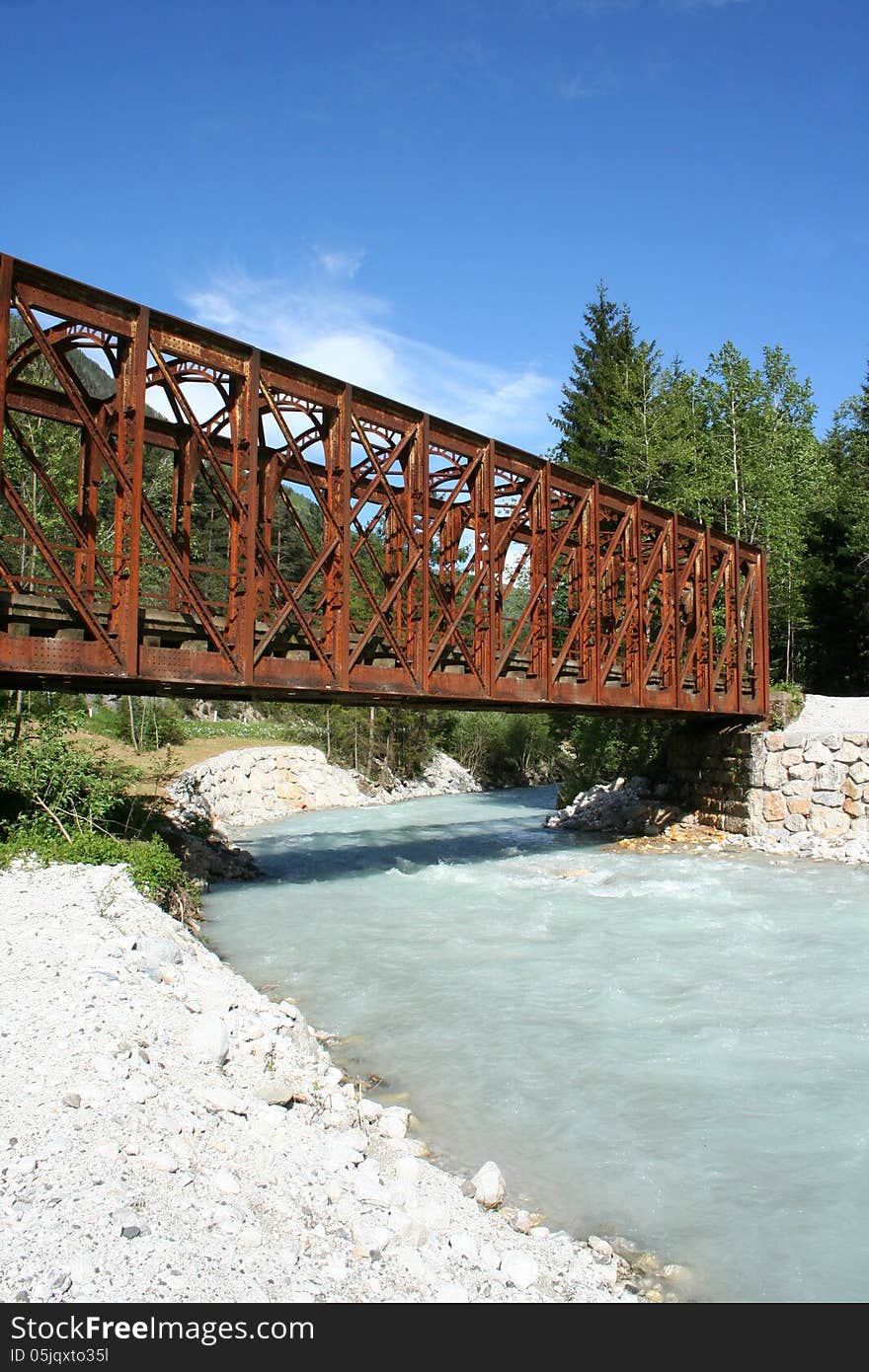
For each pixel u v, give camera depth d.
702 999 11.35
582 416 49.56
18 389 14.33
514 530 20.34
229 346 13.98
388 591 16.84
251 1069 8.03
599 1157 7.48
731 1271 5.95
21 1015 7.54
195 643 14.10
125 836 16.83
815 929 15.09
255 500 14.11
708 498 40.00
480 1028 10.44
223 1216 5.31
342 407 15.74
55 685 14.08
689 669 26.73
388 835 28.81
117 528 12.61
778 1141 7.71
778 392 44.59
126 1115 6.21
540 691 19.86
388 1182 6.48
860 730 24.70
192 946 11.59
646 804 29.80
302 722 51.41
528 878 20.25
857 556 42.16
